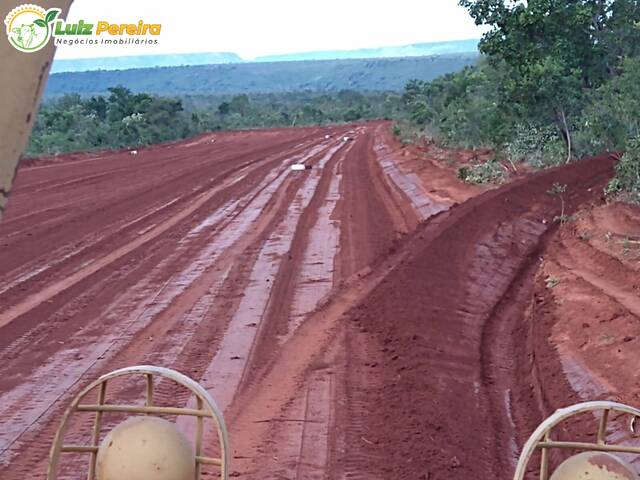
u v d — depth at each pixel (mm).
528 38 31438
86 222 19562
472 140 34562
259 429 7625
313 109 97125
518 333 11031
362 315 11125
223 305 12039
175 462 4145
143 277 13844
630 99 24391
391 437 7391
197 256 15523
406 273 12242
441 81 63531
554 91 28953
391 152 36375
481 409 8422
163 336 10562
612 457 4031
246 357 9719
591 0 32094
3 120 2195
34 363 9539
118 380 8898
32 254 15688
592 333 9484
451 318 11039
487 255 14531
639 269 11516
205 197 24141
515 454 7445
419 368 9016
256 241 16922
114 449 4145
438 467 6844
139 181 28891
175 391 8594
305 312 11586
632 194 17906
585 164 23266
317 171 31094
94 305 12102
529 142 29969
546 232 17047
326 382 8859
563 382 8508
